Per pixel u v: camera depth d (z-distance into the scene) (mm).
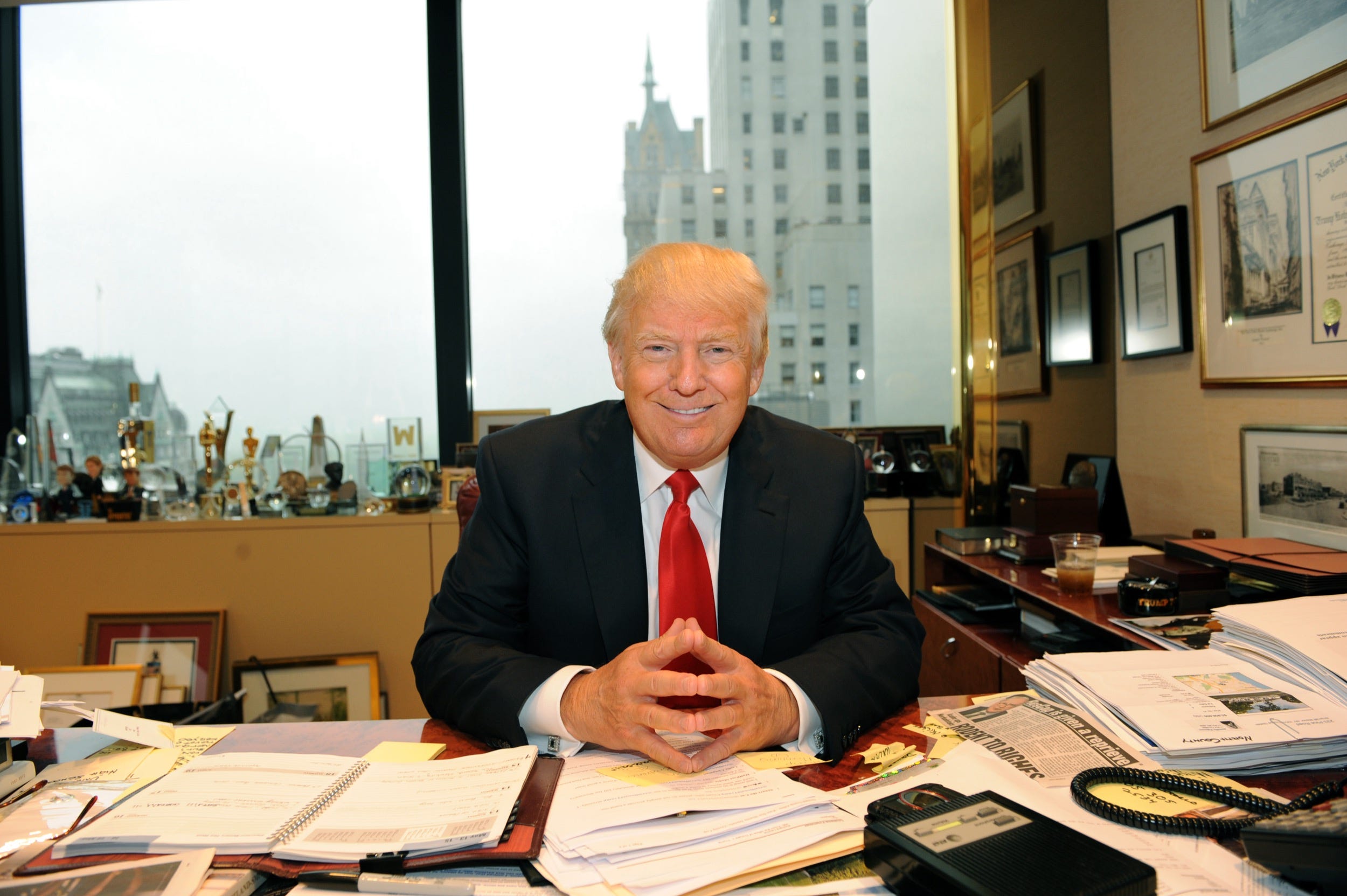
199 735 932
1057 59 2441
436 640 1037
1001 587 2027
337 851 628
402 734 940
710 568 1088
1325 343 1639
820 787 773
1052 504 1985
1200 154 1963
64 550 2262
